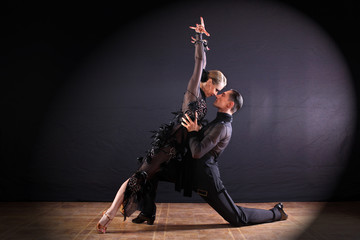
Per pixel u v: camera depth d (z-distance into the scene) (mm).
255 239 2777
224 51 4387
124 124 4328
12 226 3107
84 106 4324
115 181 4285
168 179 3156
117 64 4359
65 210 3758
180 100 4340
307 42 4445
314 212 3721
